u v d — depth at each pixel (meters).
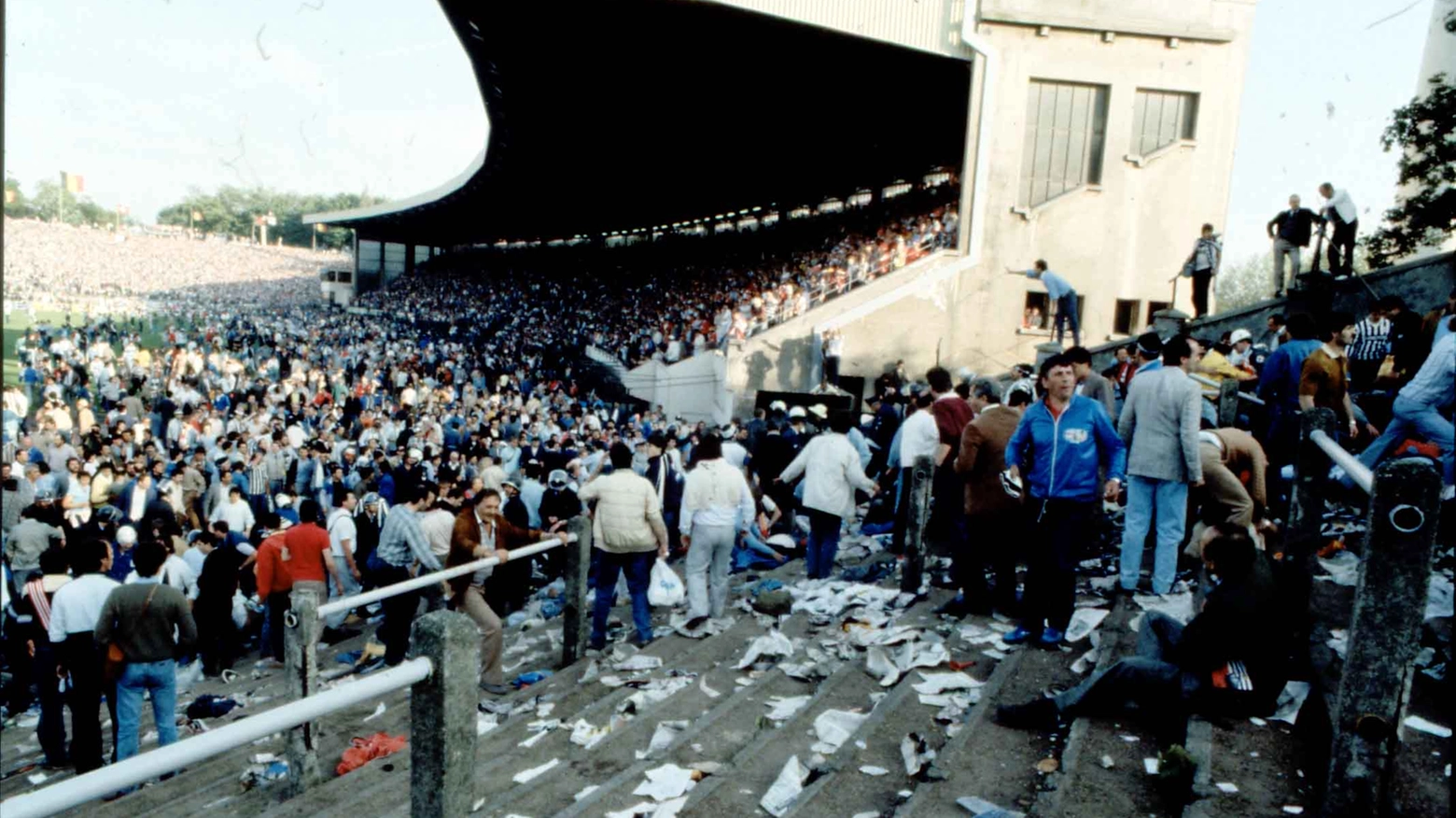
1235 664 4.33
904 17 22.62
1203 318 15.85
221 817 5.45
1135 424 6.56
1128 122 23.02
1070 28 22.56
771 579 9.34
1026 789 4.12
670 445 11.88
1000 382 15.73
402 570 8.92
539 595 10.96
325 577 10.00
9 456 14.95
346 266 101.12
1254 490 6.35
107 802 6.22
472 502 7.43
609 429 21.61
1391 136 15.85
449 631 2.68
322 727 6.78
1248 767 3.88
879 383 15.01
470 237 79.75
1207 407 8.35
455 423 21.59
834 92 31.02
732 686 6.21
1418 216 16.02
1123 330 23.64
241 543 11.09
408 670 2.62
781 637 6.72
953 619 6.80
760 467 11.27
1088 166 23.30
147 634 6.59
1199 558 6.21
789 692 5.84
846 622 7.10
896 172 42.31
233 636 9.80
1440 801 3.39
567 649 7.58
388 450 18.84
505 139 42.19
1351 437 7.14
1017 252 23.36
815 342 23.69
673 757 4.87
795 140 38.69
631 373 32.00
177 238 111.31
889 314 23.58
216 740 2.23
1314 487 4.61
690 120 37.31
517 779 4.99
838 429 8.84
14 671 8.65
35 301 76.75
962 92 28.02
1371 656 3.19
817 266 30.83
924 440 9.38
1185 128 23.33
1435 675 4.28
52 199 130.75
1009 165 23.12
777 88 31.30
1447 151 15.21
